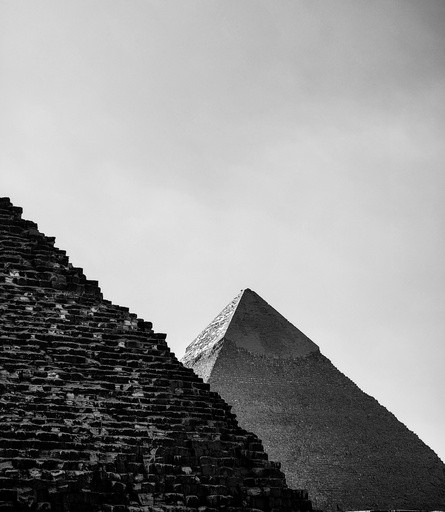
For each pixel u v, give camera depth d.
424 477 125.25
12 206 63.06
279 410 122.31
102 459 52.00
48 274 60.03
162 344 59.78
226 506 53.44
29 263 60.38
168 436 55.06
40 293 59.25
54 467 50.53
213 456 55.22
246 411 120.44
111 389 56.25
